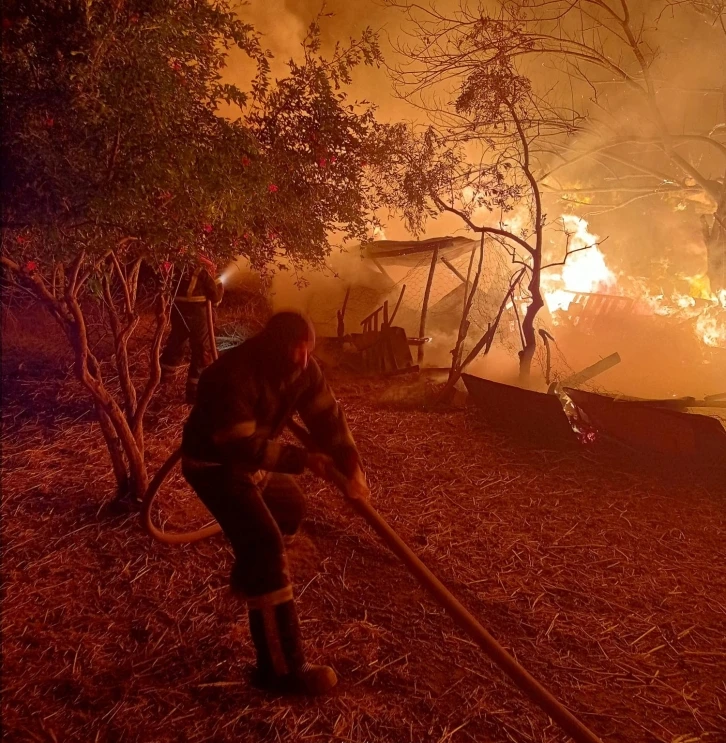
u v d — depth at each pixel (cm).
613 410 563
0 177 306
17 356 715
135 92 297
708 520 459
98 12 296
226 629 325
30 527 402
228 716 275
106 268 399
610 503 477
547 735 273
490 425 608
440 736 271
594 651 326
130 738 264
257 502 281
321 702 284
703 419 521
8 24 284
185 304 586
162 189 315
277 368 274
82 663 302
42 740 261
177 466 482
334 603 349
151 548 385
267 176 346
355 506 271
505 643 328
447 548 408
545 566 395
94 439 530
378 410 639
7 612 330
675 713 292
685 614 357
